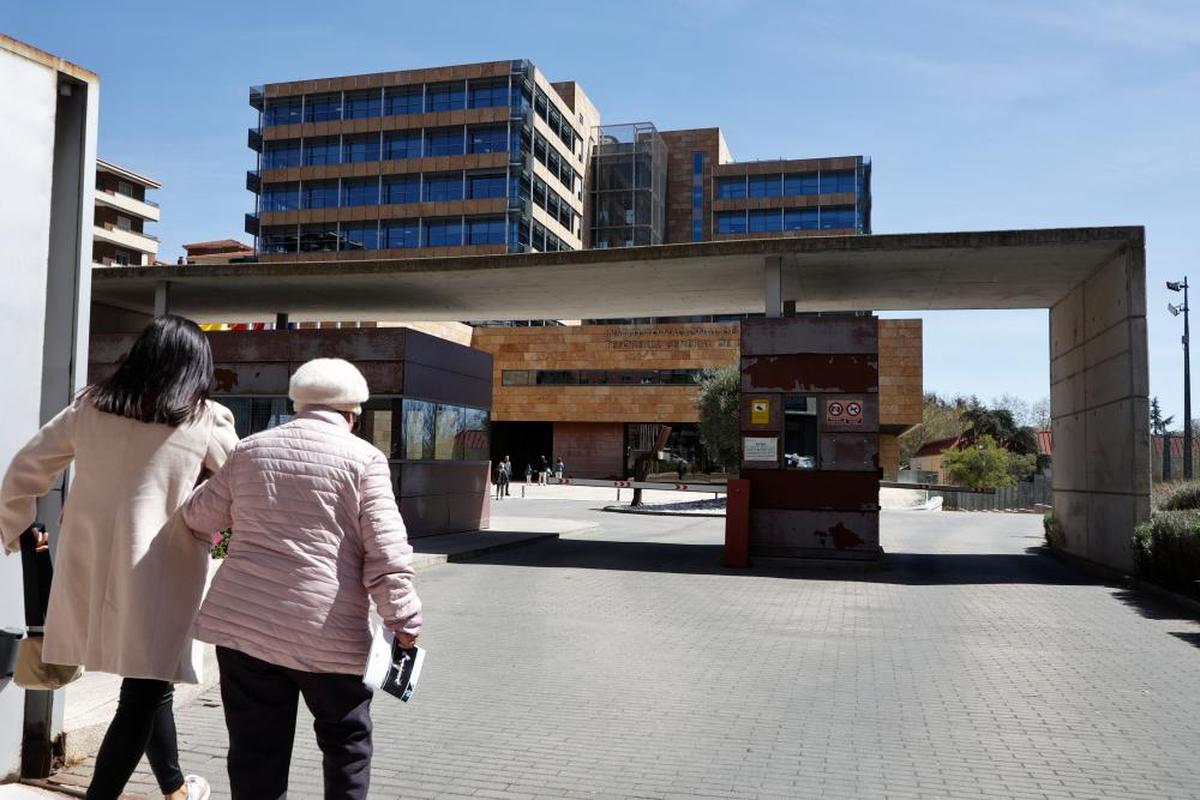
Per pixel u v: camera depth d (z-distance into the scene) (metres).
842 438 14.06
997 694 6.14
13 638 3.32
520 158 73.94
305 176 78.06
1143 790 4.27
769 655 7.40
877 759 4.69
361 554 2.89
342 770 2.78
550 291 17.17
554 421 57.53
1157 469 48.19
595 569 13.35
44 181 3.88
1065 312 16.77
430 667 6.76
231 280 16.95
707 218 92.00
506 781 4.29
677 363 55.06
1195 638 8.33
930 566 14.74
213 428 3.28
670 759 4.65
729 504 14.11
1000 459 55.91
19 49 3.79
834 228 88.56
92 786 3.03
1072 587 12.03
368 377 16.16
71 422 3.18
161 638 3.04
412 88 76.69
